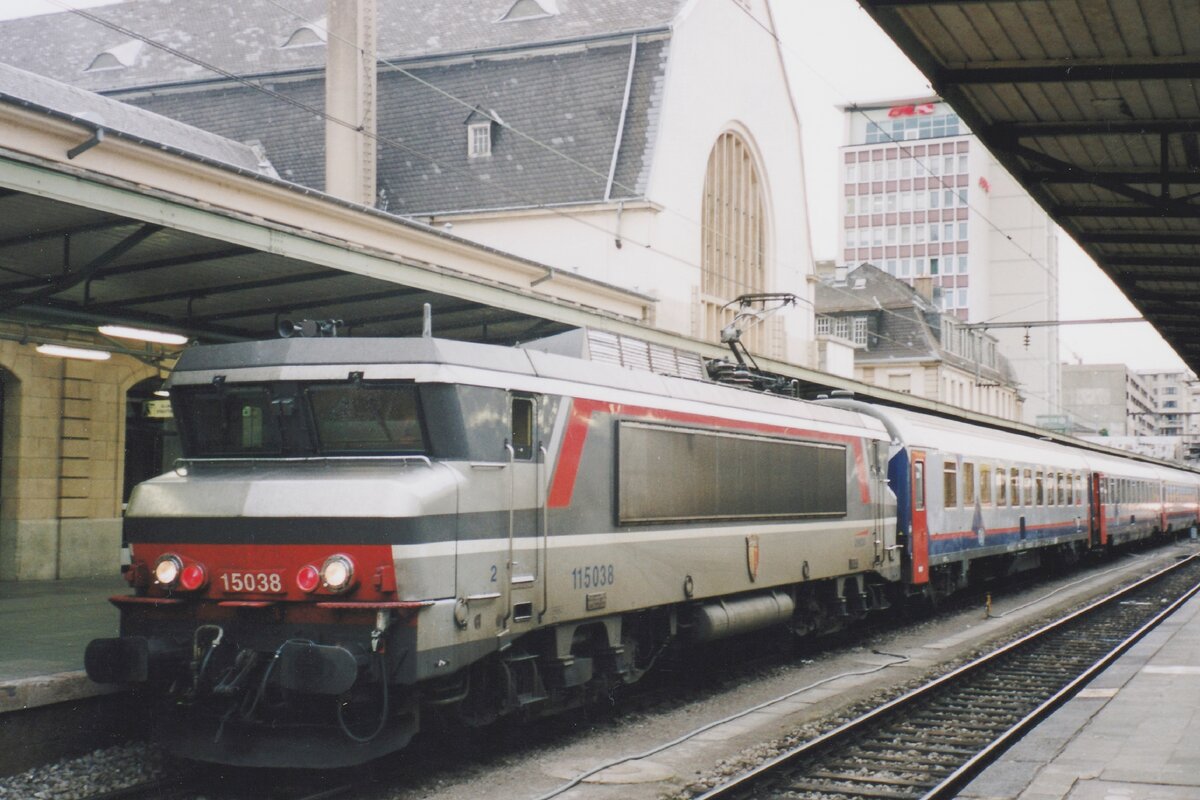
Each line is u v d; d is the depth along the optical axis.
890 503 19.14
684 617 13.47
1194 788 8.43
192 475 9.88
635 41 35.28
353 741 8.91
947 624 21.56
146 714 10.75
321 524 8.94
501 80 36.62
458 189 34.91
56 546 19.11
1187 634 18.27
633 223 32.72
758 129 39.56
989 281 112.88
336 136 29.39
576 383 11.17
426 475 9.27
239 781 9.59
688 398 13.21
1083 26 9.34
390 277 13.75
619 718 12.28
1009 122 11.82
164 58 41.88
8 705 9.49
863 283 67.81
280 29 41.47
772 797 9.47
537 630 10.87
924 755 11.02
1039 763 9.45
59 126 18.23
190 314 16.05
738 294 38.50
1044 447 31.25
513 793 9.32
